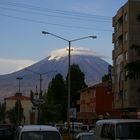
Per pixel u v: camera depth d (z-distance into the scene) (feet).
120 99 222.28
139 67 86.43
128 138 62.49
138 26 210.38
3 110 524.52
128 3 211.61
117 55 231.09
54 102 364.79
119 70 223.71
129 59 205.67
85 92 342.44
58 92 380.58
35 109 208.13
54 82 384.47
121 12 222.69
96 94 301.43
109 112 256.52
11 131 115.96
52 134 55.62
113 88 237.86
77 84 378.73
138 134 63.10
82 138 89.15
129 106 203.00
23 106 574.97
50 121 323.16
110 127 65.72
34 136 55.21
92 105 313.12
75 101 376.07
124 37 217.77
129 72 87.66
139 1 211.61
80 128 201.05
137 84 203.62
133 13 210.79
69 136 148.56
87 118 298.35
